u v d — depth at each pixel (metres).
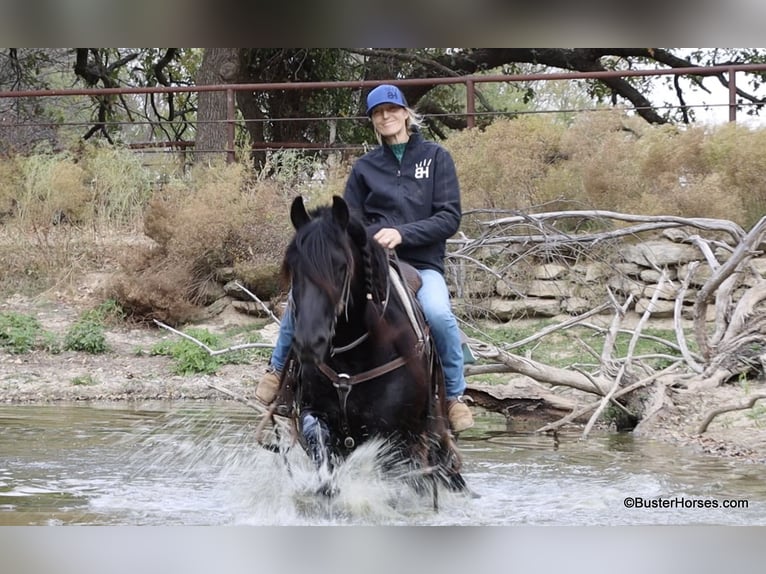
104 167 16.05
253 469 6.99
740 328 10.03
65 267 15.08
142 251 14.46
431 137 24.44
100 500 6.14
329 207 5.32
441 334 5.80
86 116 26.69
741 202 12.98
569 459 7.79
